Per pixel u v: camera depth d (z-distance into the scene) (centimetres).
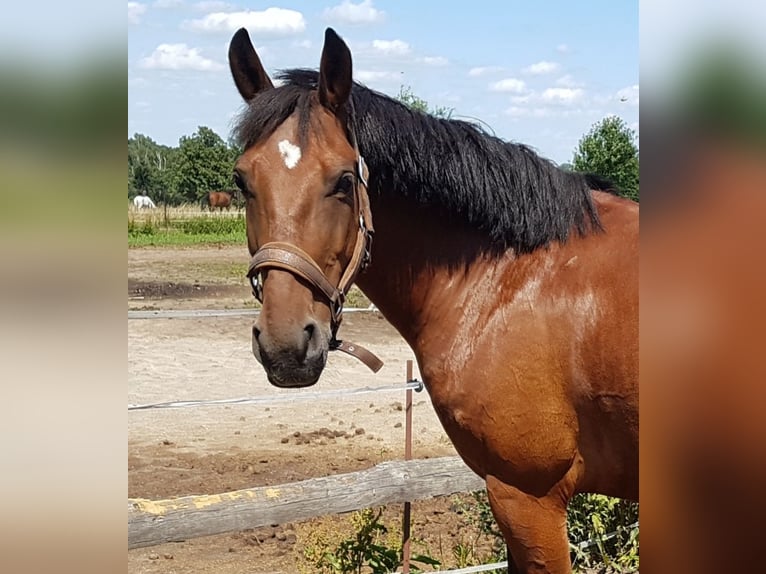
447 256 252
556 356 233
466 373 243
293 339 208
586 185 246
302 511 320
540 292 238
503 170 246
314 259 216
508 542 250
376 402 768
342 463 581
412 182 249
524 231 243
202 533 299
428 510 510
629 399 223
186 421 685
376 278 261
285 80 250
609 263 232
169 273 1555
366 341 1023
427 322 255
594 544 397
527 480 241
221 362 892
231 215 2550
